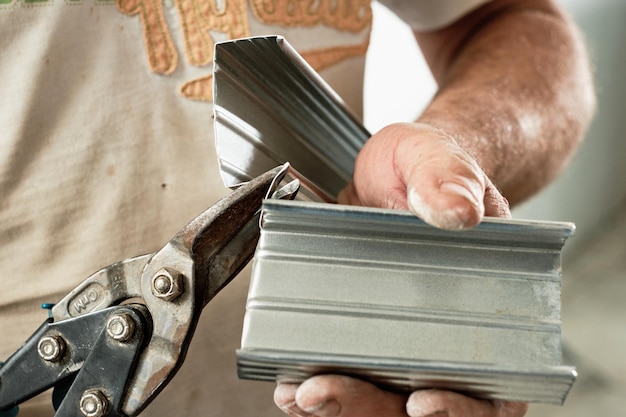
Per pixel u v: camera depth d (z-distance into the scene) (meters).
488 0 1.07
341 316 0.45
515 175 0.91
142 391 0.51
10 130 0.67
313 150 0.69
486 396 0.48
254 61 0.55
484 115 0.87
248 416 0.81
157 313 0.51
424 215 0.42
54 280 0.70
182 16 0.72
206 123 0.75
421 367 0.42
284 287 0.45
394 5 1.06
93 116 0.70
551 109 0.95
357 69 0.90
